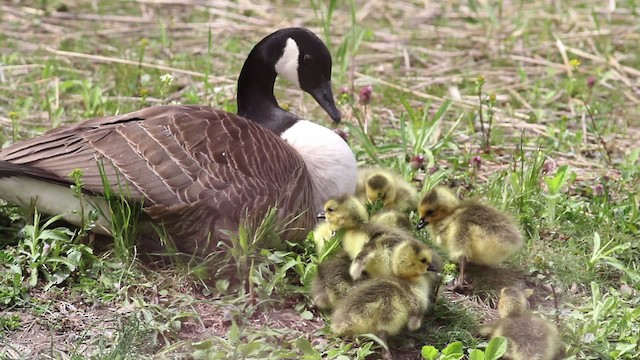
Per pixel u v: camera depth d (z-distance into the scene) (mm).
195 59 19438
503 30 21766
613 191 14008
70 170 10680
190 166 10797
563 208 12867
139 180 10703
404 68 19719
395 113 17312
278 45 13086
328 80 13406
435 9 23188
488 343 9602
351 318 9555
